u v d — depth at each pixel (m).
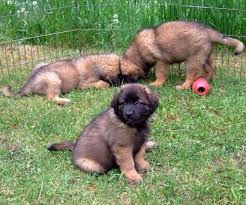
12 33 2.59
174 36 1.93
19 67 2.30
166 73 2.02
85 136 1.33
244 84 1.98
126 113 1.21
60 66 1.99
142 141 1.30
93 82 2.04
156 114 1.68
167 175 1.30
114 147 1.26
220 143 1.48
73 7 2.53
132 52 2.07
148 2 2.46
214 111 1.72
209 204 1.18
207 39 1.91
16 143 1.52
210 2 2.29
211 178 1.28
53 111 1.76
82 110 1.77
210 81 2.01
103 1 2.56
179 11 2.26
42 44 2.58
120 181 1.27
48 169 1.36
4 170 1.35
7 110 1.77
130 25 2.44
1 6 2.61
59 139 1.54
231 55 2.28
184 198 1.20
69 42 2.54
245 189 1.22
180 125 1.60
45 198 1.23
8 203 1.21
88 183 1.28
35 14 2.57
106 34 2.51
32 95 1.94
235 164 1.36
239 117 1.64
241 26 2.28
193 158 1.39
